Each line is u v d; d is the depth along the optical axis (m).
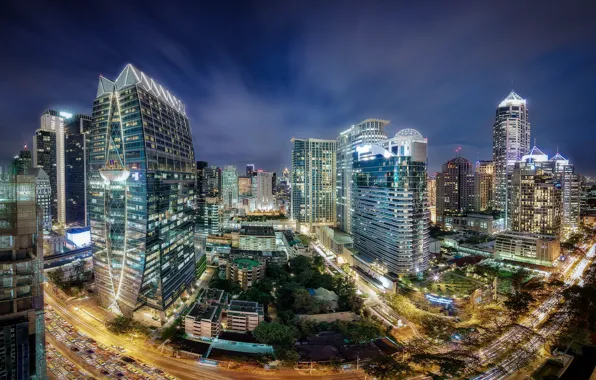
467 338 174.75
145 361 153.88
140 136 183.12
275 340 166.38
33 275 94.62
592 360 159.25
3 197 92.75
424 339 176.50
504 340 174.25
